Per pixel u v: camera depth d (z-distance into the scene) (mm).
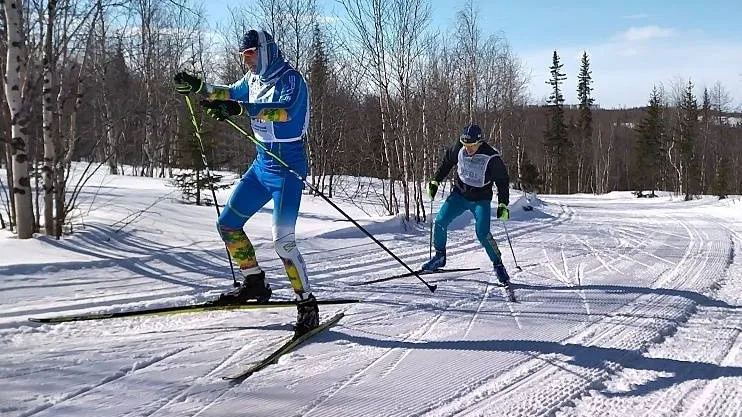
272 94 4180
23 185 6500
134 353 3801
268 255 6996
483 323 4863
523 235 10695
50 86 6746
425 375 3674
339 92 16781
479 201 6328
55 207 7105
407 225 10180
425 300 5531
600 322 4980
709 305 5680
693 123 42875
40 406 3004
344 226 9391
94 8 7234
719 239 10617
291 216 4281
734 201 23656
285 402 3203
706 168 46625
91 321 4379
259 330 4387
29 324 4180
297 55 15203
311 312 4316
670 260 8156
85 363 3590
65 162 7301
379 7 11062
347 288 5910
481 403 3305
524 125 39406
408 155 12188
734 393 3521
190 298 5090
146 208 9375
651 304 5617
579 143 56219
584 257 8281
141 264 6020
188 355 3824
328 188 16953
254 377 3525
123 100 14242
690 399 3434
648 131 48719
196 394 3252
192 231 8023
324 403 3215
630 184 59719
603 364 3965
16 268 5230
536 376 3723
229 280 5789
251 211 4512
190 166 14742
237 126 4242
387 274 6668
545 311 5289
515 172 38406
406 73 11344
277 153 4270
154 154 23219
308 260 7180
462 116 20078
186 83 4297
